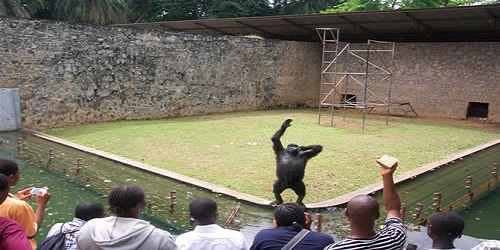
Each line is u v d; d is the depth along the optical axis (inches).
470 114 679.1
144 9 1291.8
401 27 684.7
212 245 106.3
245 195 237.5
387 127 542.9
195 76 617.9
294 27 764.6
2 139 402.3
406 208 236.8
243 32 850.1
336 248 92.0
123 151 349.1
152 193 247.3
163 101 584.7
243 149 367.6
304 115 659.4
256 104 719.7
